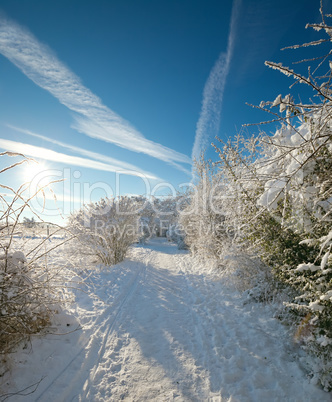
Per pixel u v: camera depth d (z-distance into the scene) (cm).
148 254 1594
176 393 283
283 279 383
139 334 431
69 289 621
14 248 361
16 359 288
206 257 1006
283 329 409
